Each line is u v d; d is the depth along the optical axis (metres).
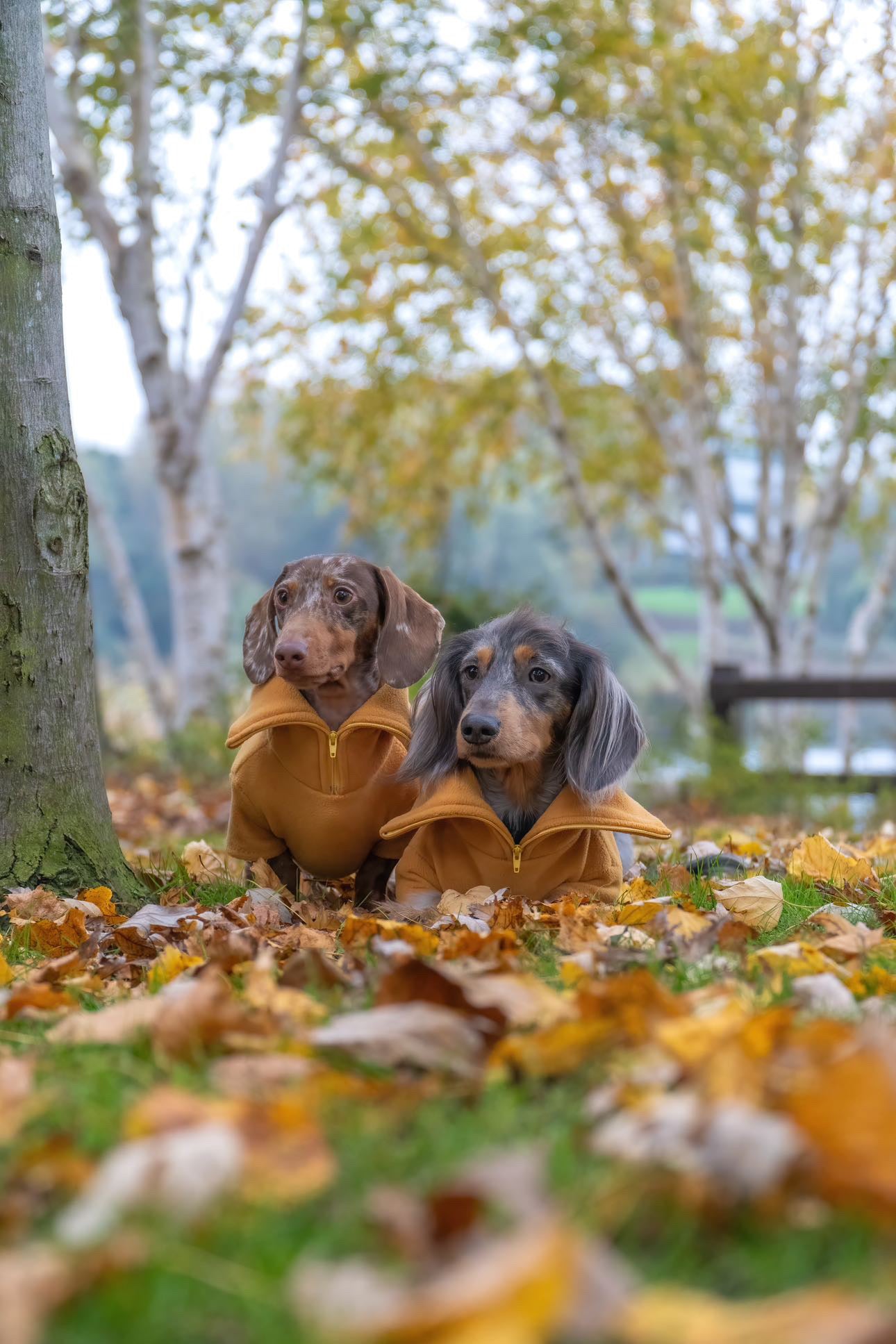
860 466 4.68
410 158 4.34
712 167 4.04
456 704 1.54
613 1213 0.60
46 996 0.99
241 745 1.60
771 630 4.48
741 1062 0.74
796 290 4.17
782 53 3.96
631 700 1.54
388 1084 0.79
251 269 3.74
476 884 1.50
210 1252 0.56
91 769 1.46
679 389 4.94
